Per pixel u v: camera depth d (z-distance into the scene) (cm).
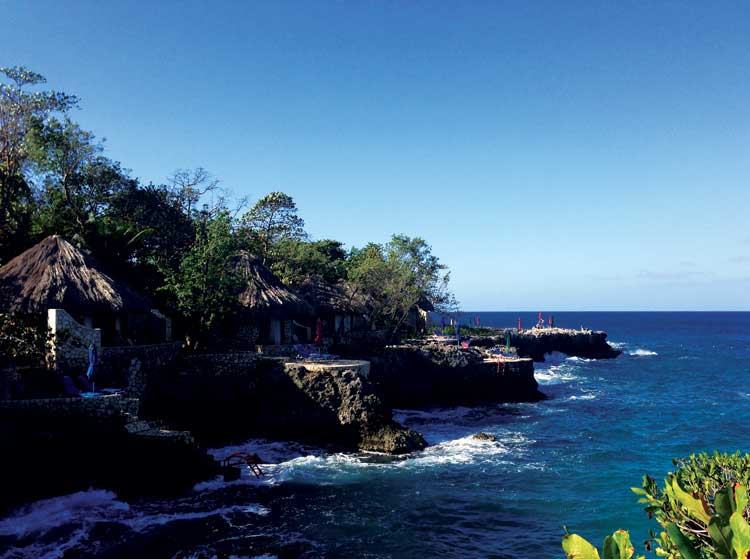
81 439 2225
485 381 4881
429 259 6044
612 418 4206
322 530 1980
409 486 2469
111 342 3170
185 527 1986
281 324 4425
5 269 2823
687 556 441
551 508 2236
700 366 8250
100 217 4278
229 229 3806
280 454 2973
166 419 3003
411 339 5941
